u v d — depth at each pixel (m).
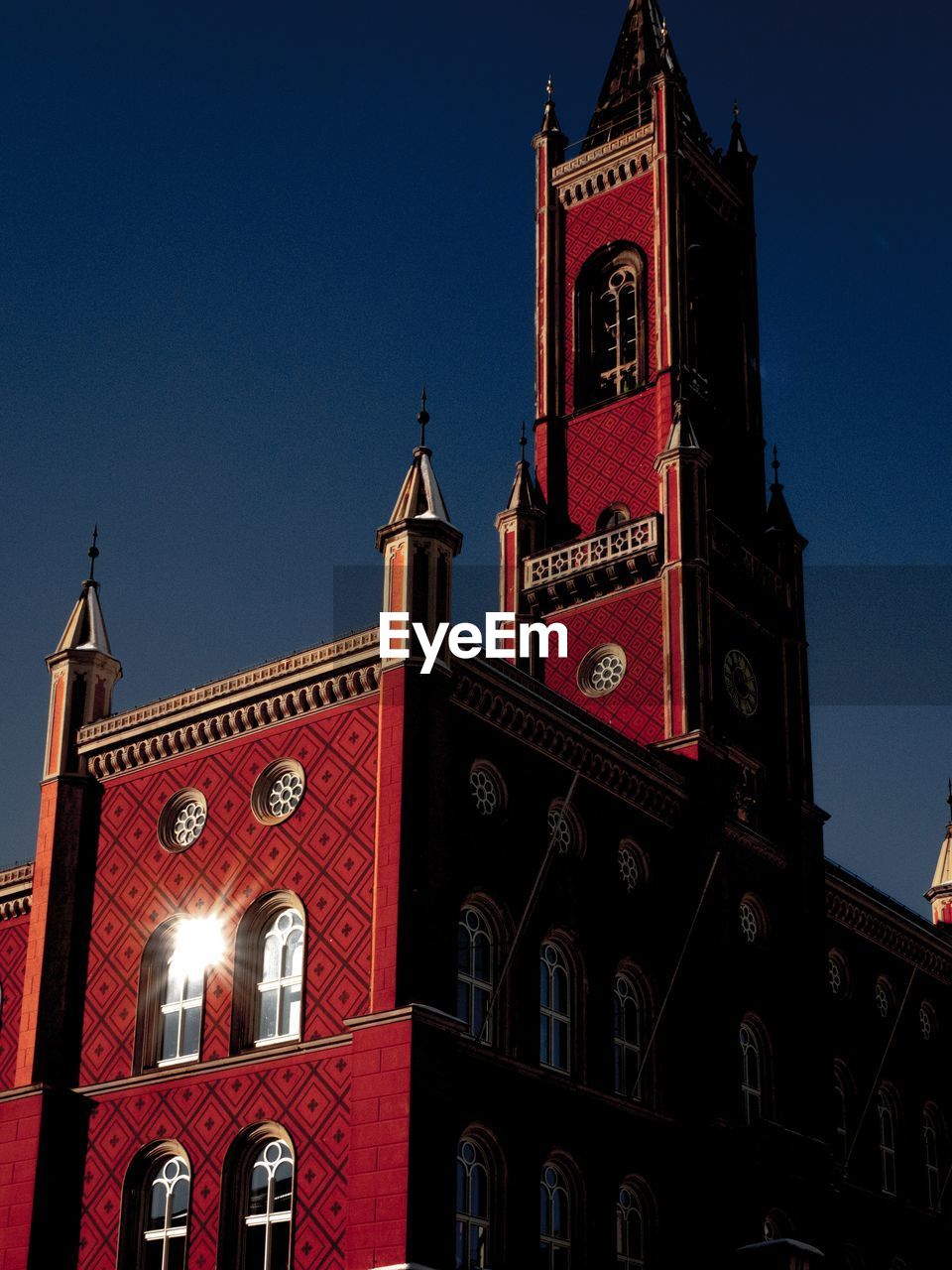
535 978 43.06
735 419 63.22
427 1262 36.12
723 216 66.00
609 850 47.06
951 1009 63.94
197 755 45.44
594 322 63.75
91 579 50.22
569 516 60.72
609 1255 42.62
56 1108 43.12
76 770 47.31
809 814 56.00
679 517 54.78
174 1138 41.34
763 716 56.59
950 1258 59.31
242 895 42.78
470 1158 39.78
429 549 42.66
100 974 44.78
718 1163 45.78
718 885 49.75
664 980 47.66
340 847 41.31
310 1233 38.00
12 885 51.69
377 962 38.78
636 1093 45.44
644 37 69.81
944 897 72.19
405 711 40.84
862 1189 55.19
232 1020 41.53
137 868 45.34
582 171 65.44
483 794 43.19
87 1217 42.03
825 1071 52.34
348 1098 38.53
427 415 44.75
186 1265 39.75
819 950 54.16
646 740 53.34
